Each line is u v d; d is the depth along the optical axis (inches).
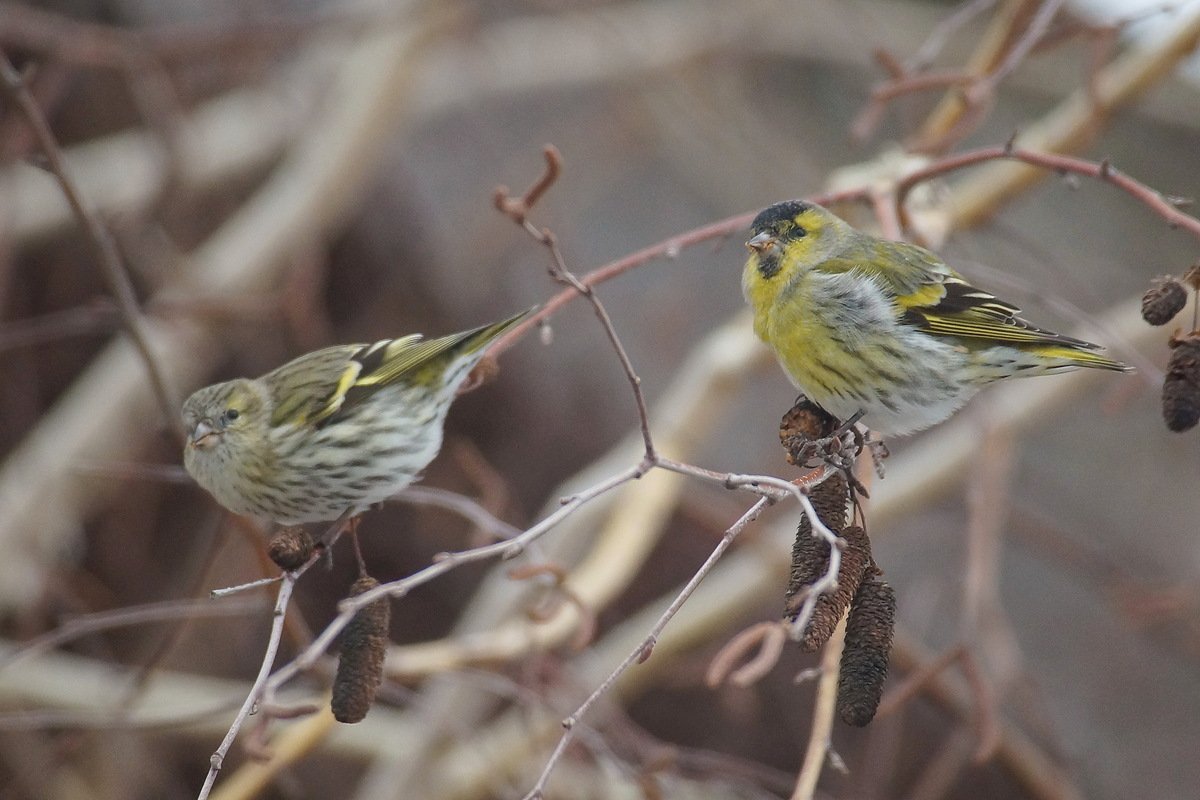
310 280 559.5
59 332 421.4
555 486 602.5
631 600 579.2
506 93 714.8
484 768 433.1
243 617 537.0
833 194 352.2
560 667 405.7
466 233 666.2
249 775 361.4
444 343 315.0
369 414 309.4
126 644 538.9
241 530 329.7
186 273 529.3
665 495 439.5
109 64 522.9
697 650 545.3
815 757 283.4
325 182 567.2
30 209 559.8
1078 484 664.4
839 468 251.1
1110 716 620.4
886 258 332.2
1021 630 644.7
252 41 571.5
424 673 368.8
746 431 641.6
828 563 237.0
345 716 231.6
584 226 722.2
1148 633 558.9
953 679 478.0
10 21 484.7
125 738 475.2
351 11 586.9
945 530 609.3
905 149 425.4
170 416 343.6
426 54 586.9
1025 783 466.9
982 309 326.3
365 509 317.1
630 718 551.8
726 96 745.0
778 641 279.0
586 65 730.8
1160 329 478.6
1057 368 324.5
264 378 320.2
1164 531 646.5
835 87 817.5
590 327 657.0
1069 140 442.9
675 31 741.9
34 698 461.7
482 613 443.2
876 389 325.4
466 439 564.4
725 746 550.0
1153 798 595.2
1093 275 673.6
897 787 557.0
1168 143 732.0
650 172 753.6
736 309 683.4
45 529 500.1
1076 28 419.2
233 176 626.5
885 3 765.9
